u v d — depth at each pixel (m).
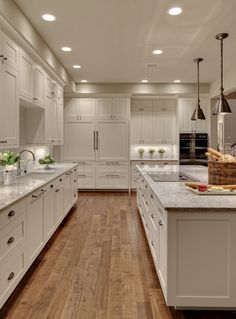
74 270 3.02
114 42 4.27
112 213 5.36
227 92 6.16
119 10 3.25
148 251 3.54
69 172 5.05
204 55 4.88
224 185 2.73
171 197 2.42
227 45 4.38
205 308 2.29
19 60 3.41
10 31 3.04
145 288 2.66
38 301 2.43
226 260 2.08
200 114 4.57
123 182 7.56
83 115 7.52
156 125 7.91
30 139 4.64
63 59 5.12
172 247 2.08
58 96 5.65
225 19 3.48
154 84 7.21
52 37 4.05
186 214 2.07
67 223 4.72
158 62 5.32
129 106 7.50
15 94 3.27
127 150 7.53
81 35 3.99
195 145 7.46
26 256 2.71
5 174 3.16
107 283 2.75
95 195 7.11
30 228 2.83
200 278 2.09
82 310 2.30
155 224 2.80
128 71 6.01
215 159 3.02
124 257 3.37
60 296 2.51
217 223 2.07
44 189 3.36
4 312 2.28
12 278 2.35
